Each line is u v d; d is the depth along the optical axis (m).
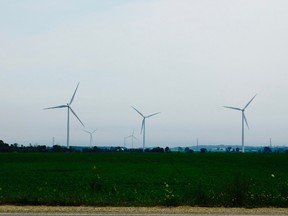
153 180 34.00
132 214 13.91
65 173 43.00
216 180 34.16
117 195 21.11
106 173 43.19
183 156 97.19
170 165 60.66
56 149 149.38
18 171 46.22
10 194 20.78
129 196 20.64
